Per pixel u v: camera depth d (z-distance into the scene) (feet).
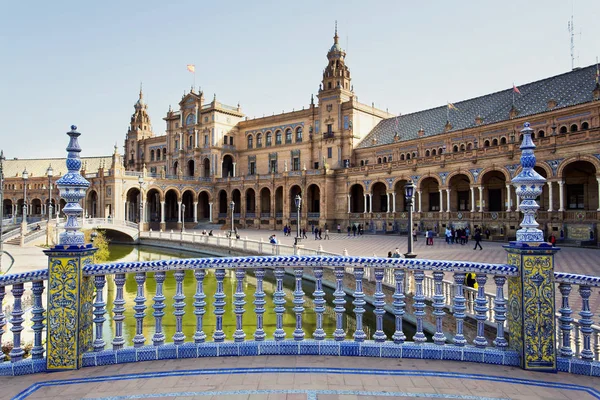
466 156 157.17
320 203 225.35
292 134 271.49
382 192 215.10
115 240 210.38
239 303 21.58
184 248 169.17
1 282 19.69
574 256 90.99
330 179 224.53
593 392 17.30
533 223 20.13
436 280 21.25
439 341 20.94
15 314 19.93
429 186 192.34
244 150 296.30
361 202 227.61
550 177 127.95
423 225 174.09
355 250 115.24
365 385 17.57
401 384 17.72
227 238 142.92
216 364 19.69
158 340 20.85
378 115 258.37
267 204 272.10
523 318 19.52
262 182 254.06
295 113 269.64
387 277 62.28
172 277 94.32
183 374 18.57
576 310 43.65
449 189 165.68
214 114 283.38
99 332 20.63
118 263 20.58
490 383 17.95
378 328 21.52
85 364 19.62
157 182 252.21
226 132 292.20
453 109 207.21
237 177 266.16
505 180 158.40
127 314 63.77
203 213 293.23
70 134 20.39
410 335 52.08
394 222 189.88
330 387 17.34
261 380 17.97
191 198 294.05
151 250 172.45
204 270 21.61
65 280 19.33
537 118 150.61
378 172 199.62
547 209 141.38
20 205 345.10
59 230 149.59
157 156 339.98
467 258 91.09
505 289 55.62
